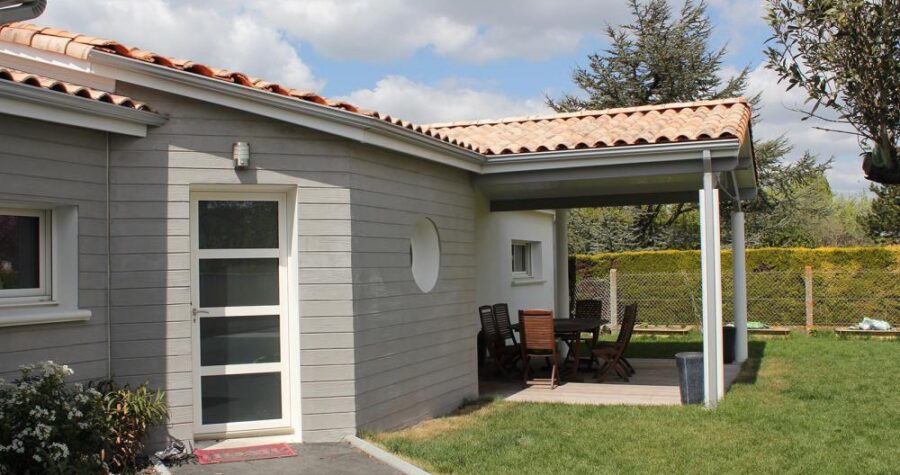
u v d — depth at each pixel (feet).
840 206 121.80
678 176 30.81
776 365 40.14
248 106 21.75
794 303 60.44
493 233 43.80
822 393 31.58
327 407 22.89
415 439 24.13
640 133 29.30
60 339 19.84
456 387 29.81
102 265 20.92
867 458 21.91
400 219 25.98
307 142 22.85
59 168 19.83
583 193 39.24
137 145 21.36
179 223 21.65
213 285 22.71
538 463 21.40
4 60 21.97
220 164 21.98
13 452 17.25
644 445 23.44
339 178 23.18
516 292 48.16
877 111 12.82
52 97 18.52
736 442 23.70
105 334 20.93
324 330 22.90
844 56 13.28
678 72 85.92
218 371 22.63
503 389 34.86
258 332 23.06
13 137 18.74
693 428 25.58
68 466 17.51
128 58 20.53
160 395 20.88
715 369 29.22
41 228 20.35
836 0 12.98
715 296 29.04
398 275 25.79
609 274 66.64
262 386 23.08
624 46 87.81
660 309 64.13
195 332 22.33
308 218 22.81
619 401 31.24
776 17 13.96
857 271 58.59
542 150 29.53
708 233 28.66
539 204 40.98
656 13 87.20
